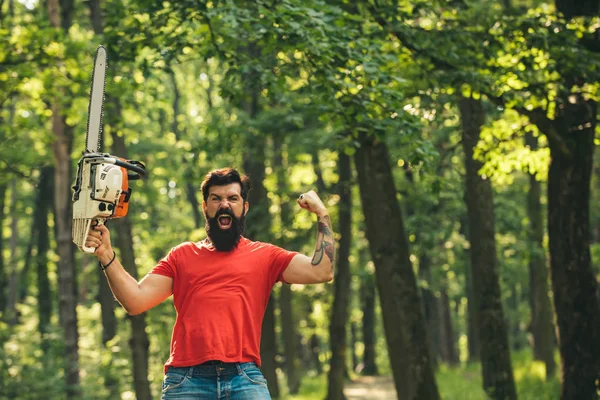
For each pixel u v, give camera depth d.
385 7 11.17
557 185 12.30
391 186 13.36
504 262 26.66
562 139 12.12
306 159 25.19
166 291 4.40
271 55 11.27
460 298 40.72
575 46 11.77
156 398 22.72
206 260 4.38
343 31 10.06
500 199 24.02
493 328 16.53
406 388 13.22
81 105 15.10
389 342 13.36
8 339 19.70
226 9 9.79
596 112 12.41
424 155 10.23
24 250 37.00
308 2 10.02
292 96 15.97
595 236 29.09
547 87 12.01
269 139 22.28
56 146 17.72
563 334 12.27
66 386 18.48
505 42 11.94
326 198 21.12
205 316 4.26
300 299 32.47
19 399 17.88
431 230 22.73
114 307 24.41
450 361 35.53
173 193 36.72
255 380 4.25
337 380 20.64
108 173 4.17
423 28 11.58
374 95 10.35
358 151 13.31
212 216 4.38
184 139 34.56
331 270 4.40
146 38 11.18
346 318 20.81
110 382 20.39
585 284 12.20
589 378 12.07
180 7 10.48
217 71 31.78
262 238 21.00
